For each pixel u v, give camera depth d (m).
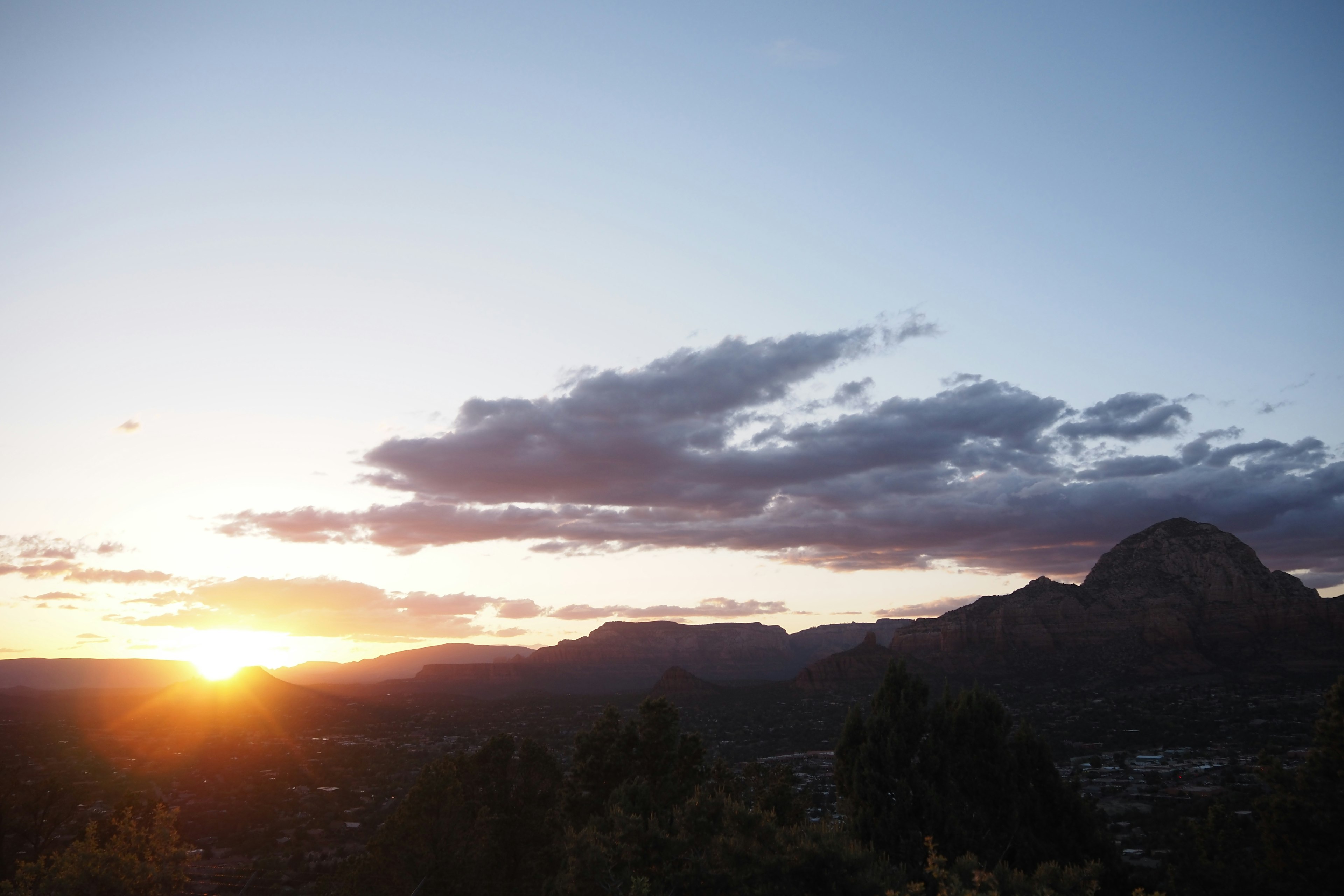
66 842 52.78
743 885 20.05
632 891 18.88
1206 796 63.66
